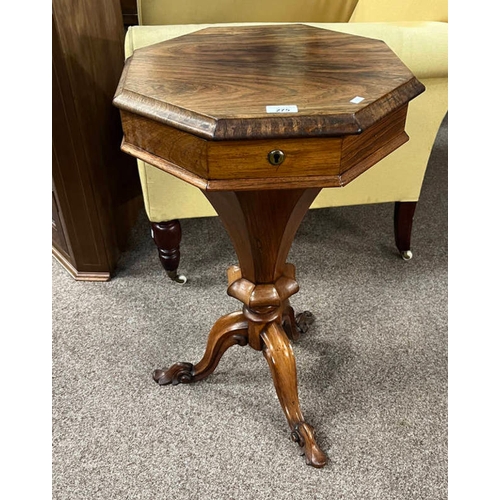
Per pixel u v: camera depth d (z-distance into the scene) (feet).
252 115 1.96
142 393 3.56
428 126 4.01
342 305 4.37
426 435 3.27
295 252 5.06
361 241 5.24
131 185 5.20
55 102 3.61
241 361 3.83
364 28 3.40
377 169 4.22
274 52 2.68
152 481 3.02
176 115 2.03
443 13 3.74
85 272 4.61
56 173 3.93
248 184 2.08
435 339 4.02
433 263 4.91
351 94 2.15
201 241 5.25
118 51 4.65
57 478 3.03
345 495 2.95
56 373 3.70
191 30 3.30
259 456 3.16
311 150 2.04
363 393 3.56
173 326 4.13
